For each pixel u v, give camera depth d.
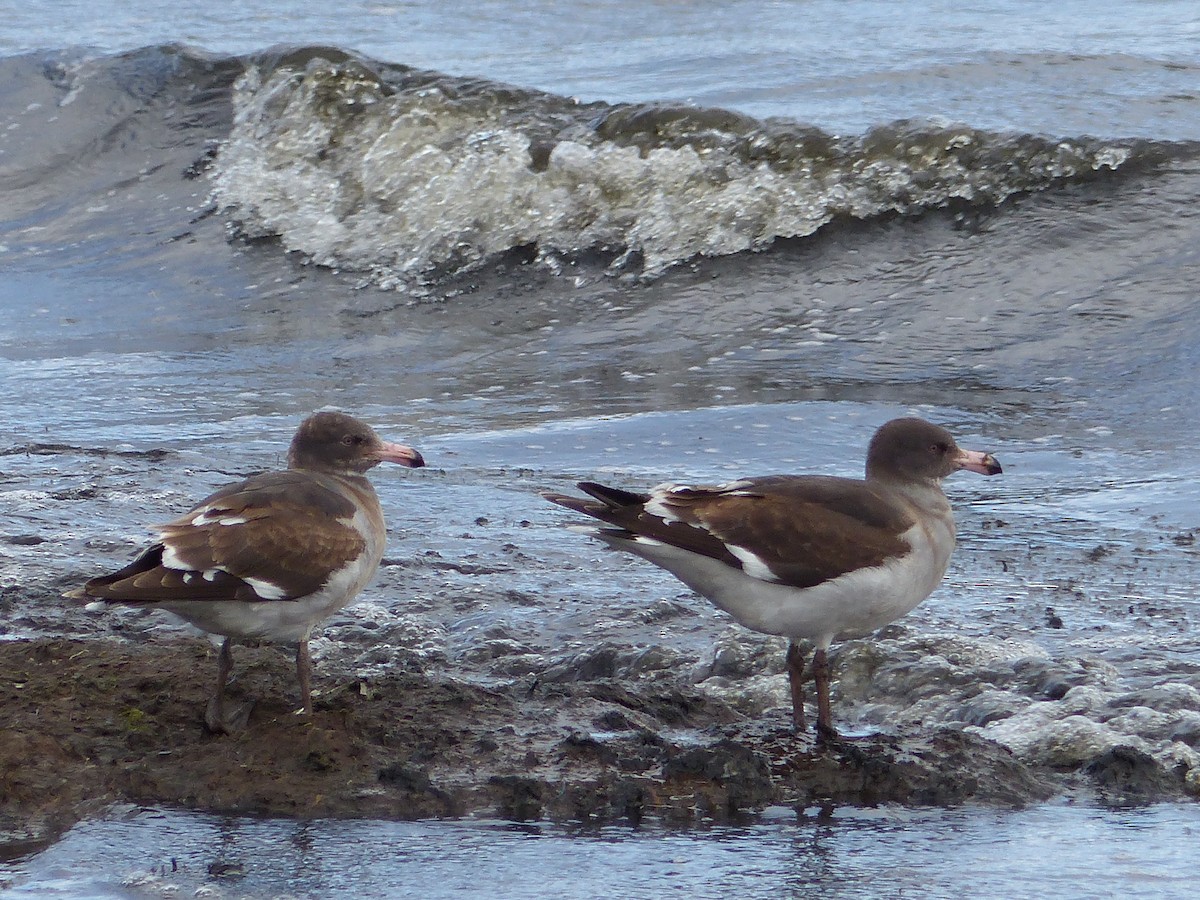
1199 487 14.73
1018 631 11.36
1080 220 21.22
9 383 18.89
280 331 20.91
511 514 14.22
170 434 16.81
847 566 9.30
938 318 19.73
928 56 28.98
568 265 22.05
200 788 8.65
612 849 8.03
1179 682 10.23
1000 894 7.46
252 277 22.83
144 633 11.00
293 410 17.72
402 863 7.85
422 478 15.30
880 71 28.28
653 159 22.62
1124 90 25.66
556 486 14.98
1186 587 12.26
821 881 7.64
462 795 8.59
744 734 9.44
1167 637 11.13
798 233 21.86
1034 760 9.26
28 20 37.81
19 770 8.74
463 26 36.53
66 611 11.48
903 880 7.64
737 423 16.70
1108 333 18.84
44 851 8.08
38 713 9.30
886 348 19.09
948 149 22.23
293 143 24.97
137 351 20.27
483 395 18.23
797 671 9.72
